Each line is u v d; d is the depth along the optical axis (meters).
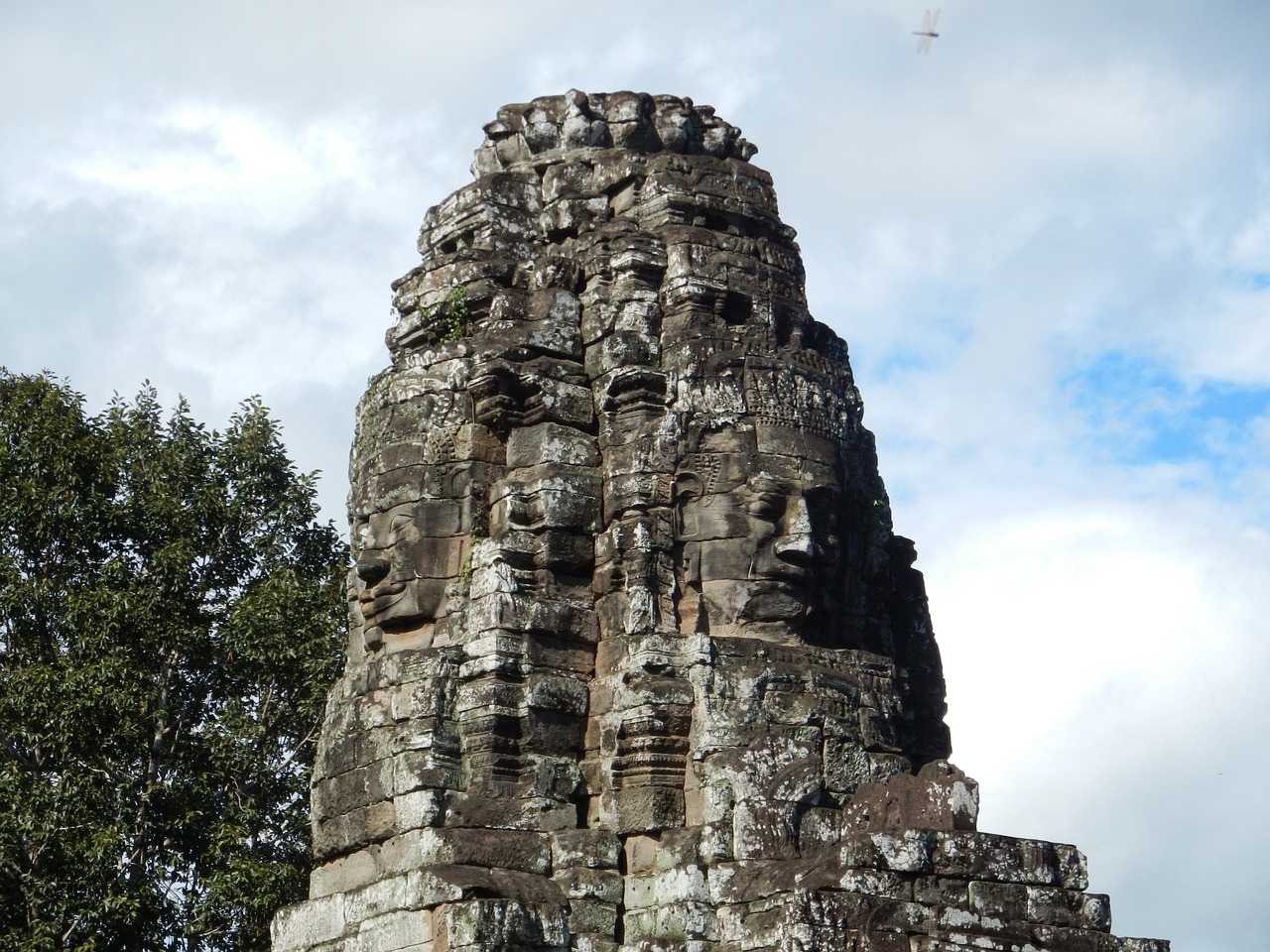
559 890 26.12
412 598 28.20
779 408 28.28
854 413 29.44
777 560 27.67
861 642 29.05
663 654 26.94
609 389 28.47
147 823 35.78
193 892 35.81
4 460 37.88
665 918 25.61
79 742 35.81
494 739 26.84
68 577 37.91
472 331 29.72
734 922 24.97
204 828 36.19
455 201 30.75
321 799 27.98
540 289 29.44
